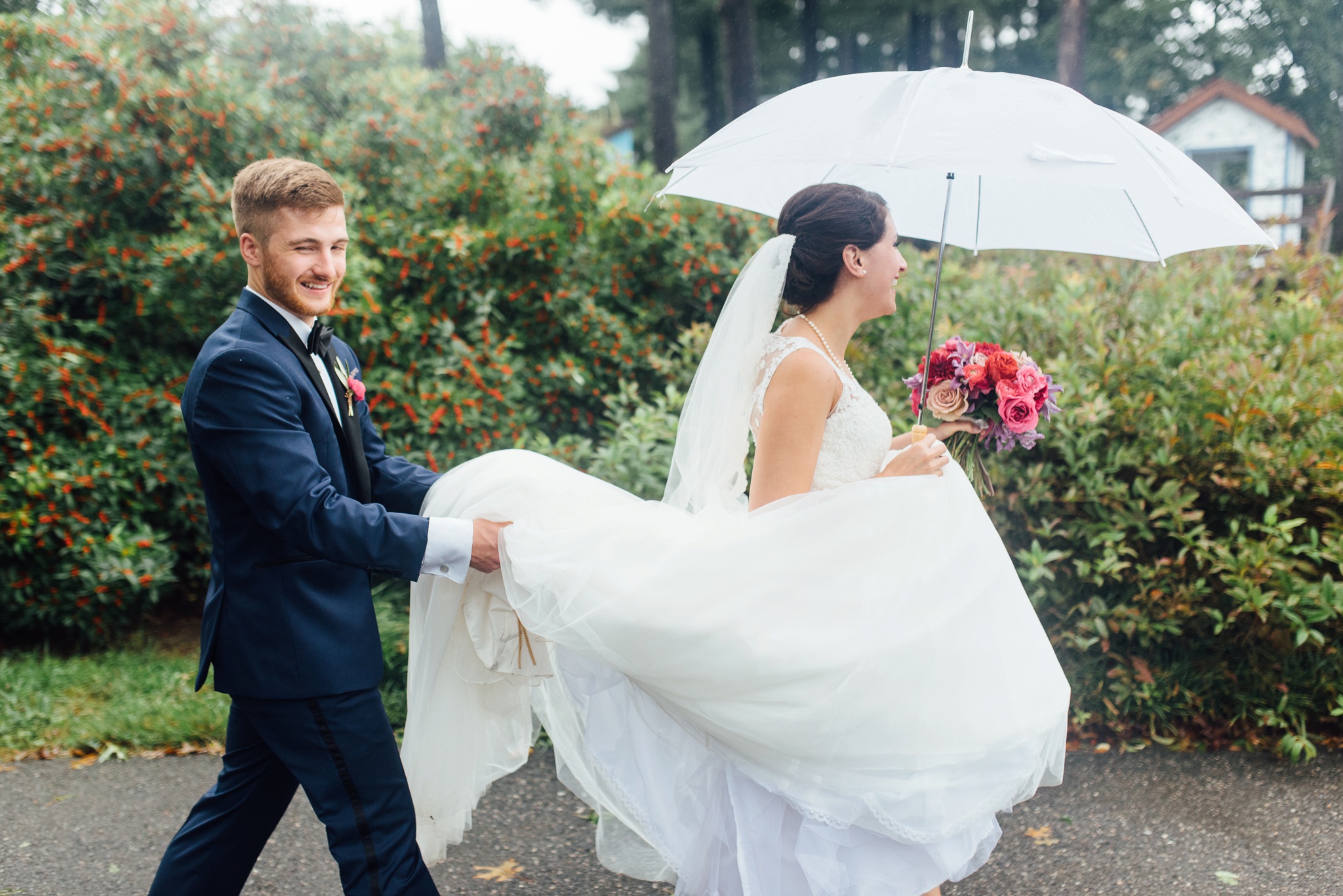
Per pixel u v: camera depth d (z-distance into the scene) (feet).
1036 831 9.74
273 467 6.14
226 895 6.99
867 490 6.78
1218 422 11.76
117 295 15.80
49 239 15.06
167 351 16.02
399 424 14.75
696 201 16.83
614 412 15.67
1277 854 9.21
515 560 6.65
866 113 6.75
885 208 7.24
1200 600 11.46
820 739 6.45
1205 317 13.28
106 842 9.70
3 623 14.92
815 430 6.85
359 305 14.76
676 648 6.47
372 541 6.33
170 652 14.89
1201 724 11.50
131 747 11.83
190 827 6.94
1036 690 7.13
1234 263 16.19
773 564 6.59
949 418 7.61
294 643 6.40
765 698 6.47
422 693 7.31
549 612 6.61
